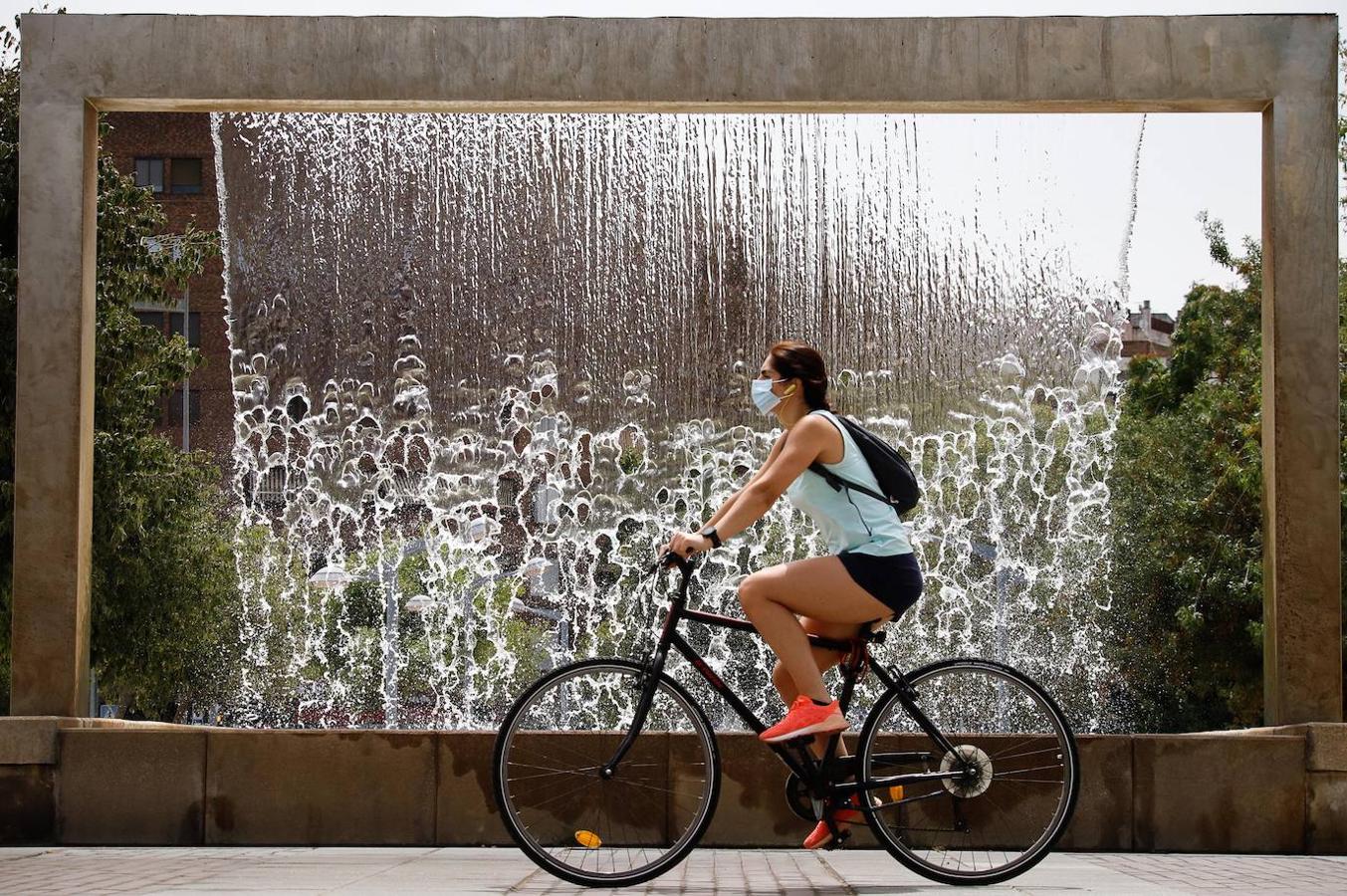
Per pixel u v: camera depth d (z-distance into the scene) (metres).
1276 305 7.52
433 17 7.77
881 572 5.29
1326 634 7.37
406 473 18.09
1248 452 26.16
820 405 5.58
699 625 17.94
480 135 16.28
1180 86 7.64
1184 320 34.19
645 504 17.16
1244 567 26.16
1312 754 6.85
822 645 5.53
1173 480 28.16
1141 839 6.86
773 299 15.69
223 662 25.23
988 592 18.23
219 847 6.94
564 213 16.06
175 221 50.41
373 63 7.73
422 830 6.96
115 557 21.83
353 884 5.24
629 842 5.85
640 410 16.59
